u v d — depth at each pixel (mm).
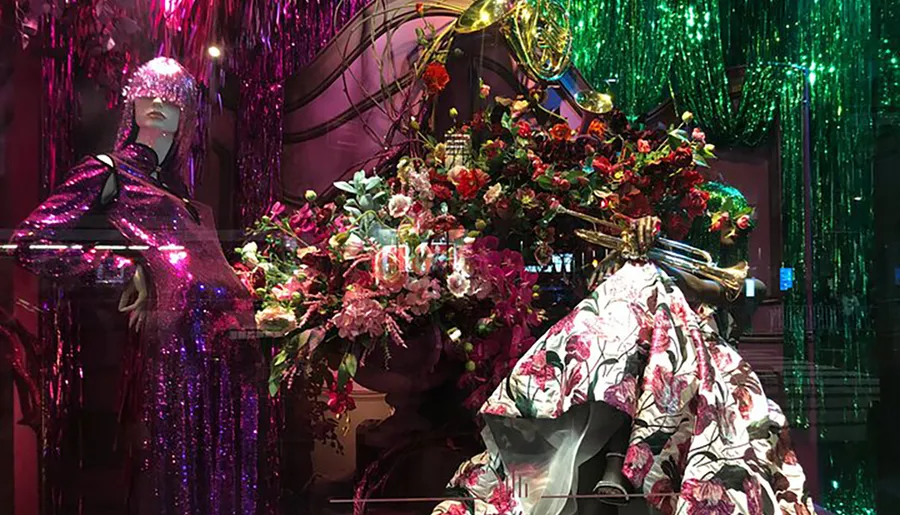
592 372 941
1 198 1099
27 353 1078
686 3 1479
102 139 1150
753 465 930
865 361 1469
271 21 1313
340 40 1287
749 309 1420
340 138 1284
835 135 1499
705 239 1373
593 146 1202
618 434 941
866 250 1479
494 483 971
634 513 944
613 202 1146
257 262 1115
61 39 1147
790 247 1468
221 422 1077
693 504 886
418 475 1108
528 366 980
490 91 1301
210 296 1077
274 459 1100
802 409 1458
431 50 1285
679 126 1315
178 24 1231
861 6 1489
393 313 1027
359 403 1117
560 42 1309
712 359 995
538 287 1154
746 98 1483
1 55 1110
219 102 1245
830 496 1455
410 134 1274
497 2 1271
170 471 1060
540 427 966
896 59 1468
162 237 1074
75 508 1077
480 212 1147
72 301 1066
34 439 1081
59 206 1021
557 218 1191
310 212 1148
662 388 928
